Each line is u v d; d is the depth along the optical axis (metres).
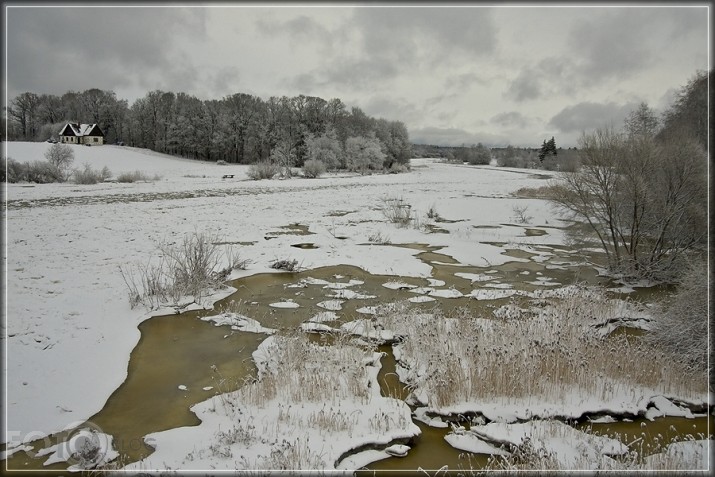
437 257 14.55
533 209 24.19
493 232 18.59
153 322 8.90
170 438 5.27
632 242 11.99
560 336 7.70
